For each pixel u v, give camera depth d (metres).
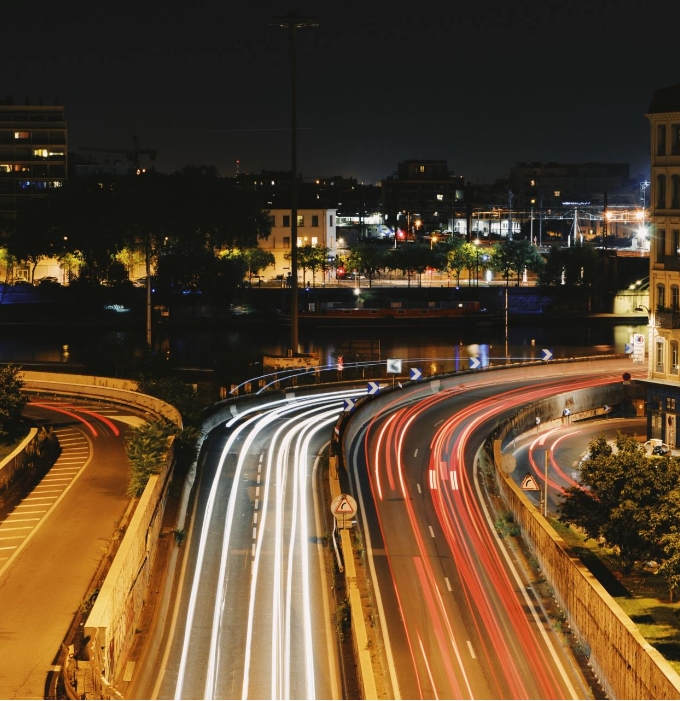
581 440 100.19
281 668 44.72
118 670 42.41
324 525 64.25
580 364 135.88
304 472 76.81
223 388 101.25
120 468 73.06
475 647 48.19
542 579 56.53
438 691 43.75
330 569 56.66
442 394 116.81
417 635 49.44
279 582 54.84
